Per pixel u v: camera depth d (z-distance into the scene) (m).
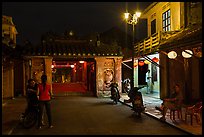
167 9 21.92
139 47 24.31
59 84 34.38
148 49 21.33
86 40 26.88
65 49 24.92
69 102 20.23
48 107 10.95
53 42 26.23
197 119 10.93
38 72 23.97
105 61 25.08
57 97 24.19
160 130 10.27
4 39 23.30
